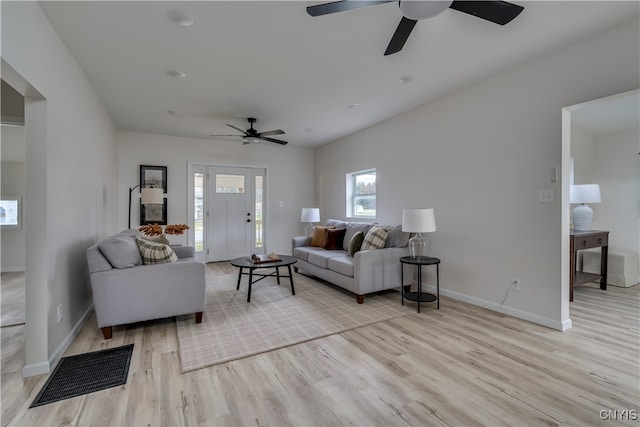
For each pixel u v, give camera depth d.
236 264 3.58
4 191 5.11
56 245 2.19
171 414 1.60
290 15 2.10
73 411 1.62
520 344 2.38
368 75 3.05
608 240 4.26
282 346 2.38
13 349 2.32
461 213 3.44
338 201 5.88
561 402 1.68
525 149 2.84
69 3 1.93
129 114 4.24
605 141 4.55
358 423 1.53
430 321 2.88
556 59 2.60
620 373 1.95
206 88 3.35
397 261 3.67
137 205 5.23
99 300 2.47
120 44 2.44
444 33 2.32
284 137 5.71
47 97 2.05
